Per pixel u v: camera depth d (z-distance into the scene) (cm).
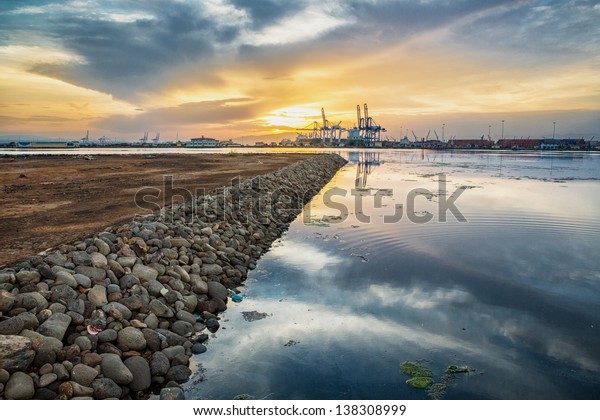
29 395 446
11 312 528
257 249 1166
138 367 529
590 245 1251
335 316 753
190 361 598
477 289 884
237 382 547
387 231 1427
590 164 5788
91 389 476
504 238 1330
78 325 563
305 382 550
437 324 721
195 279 817
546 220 1620
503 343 655
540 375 568
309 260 1095
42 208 1307
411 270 1009
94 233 948
